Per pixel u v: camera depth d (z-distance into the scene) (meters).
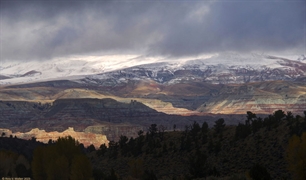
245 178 110.38
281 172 121.00
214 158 137.75
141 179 127.75
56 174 111.56
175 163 142.12
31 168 118.69
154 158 148.88
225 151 139.50
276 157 127.69
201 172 127.69
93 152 177.62
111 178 123.50
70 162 116.44
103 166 155.62
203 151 142.88
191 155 143.25
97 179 123.31
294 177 110.62
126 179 128.00
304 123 134.75
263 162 128.00
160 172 139.12
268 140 136.50
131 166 132.50
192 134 157.88
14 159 124.38
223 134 151.62
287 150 111.38
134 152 157.38
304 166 107.62
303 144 108.19
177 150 148.50
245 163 129.88
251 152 134.12
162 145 156.25
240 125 147.62
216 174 127.06
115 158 159.50
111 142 176.75
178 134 163.38
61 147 117.25
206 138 150.88
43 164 114.19
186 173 133.50
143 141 164.88
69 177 112.31
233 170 128.38
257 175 108.38
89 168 112.00
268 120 147.50
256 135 141.38
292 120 141.50
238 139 143.50
